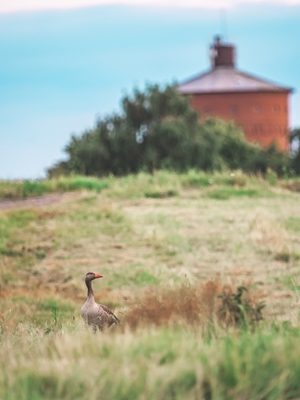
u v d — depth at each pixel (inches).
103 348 1104.8
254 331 1380.4
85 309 1772.9
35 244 3157.0
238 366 989.2
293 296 2338.8
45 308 2375.7
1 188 4375.0
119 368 993.5
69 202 3946.9
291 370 999.6
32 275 2886.3
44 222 3499.0
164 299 1847.9
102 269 2876.5
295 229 3469.5
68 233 3299.7
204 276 2758.4
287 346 1091.3
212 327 1381.6
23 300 2432.3
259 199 4202.8
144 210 3846.0
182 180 4626.0
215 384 955.3
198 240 3235.7
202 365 987.9
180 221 3575.3
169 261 2972.4
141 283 2711.6
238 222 3543.3
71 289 2706.7
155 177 4611.2
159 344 1071.6
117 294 2561.5
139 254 3080.7
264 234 3265.3
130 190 4291.3
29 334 1625.2
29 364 1058.1
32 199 4212.6
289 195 4367.6
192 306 1688.0
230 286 2034.9
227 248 3122.5
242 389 956.0
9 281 2787.9
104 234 3321.9
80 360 1043.3
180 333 1213.7
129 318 1672.0
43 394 959.0
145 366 994.1
